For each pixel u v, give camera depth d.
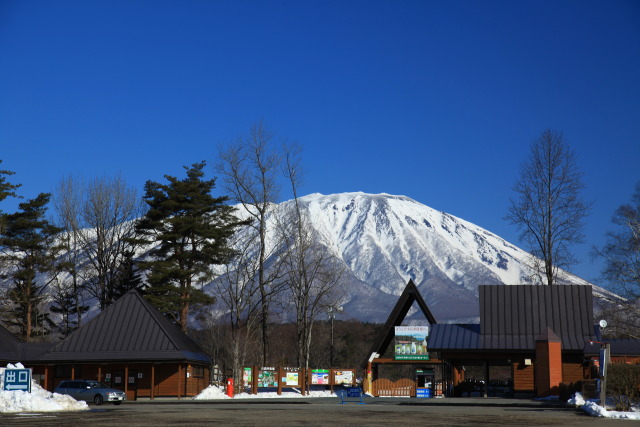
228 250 71.38
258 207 64.25
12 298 73.50
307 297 65.88
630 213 59.19
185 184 73.81
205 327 81.00
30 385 33.19
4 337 58.56
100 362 53.72
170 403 43.16
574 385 39.91
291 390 59.66
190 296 70.12
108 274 77.75
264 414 28.61
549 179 60.59
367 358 57.91
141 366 55.19
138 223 73.94
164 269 68.75
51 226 74.69
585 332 50.97
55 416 27.61
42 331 77.06
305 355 66.00
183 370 55.38
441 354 51.88
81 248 76.06
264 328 62.25
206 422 23.61
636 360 49.12
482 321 52.50
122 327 55.75
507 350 50.38
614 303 60.81
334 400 45.38
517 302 52.88
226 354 67.56
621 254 59.91
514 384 50.25
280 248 72.50
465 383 55.81
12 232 75.25
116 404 41.81
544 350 45.03
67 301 77.56
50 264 74.56
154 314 56.66
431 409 32.94
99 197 74.81
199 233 71.56
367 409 33.06
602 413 27.66
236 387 57.44
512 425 22.47
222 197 75.00
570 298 52.56
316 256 71.25
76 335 55.69
